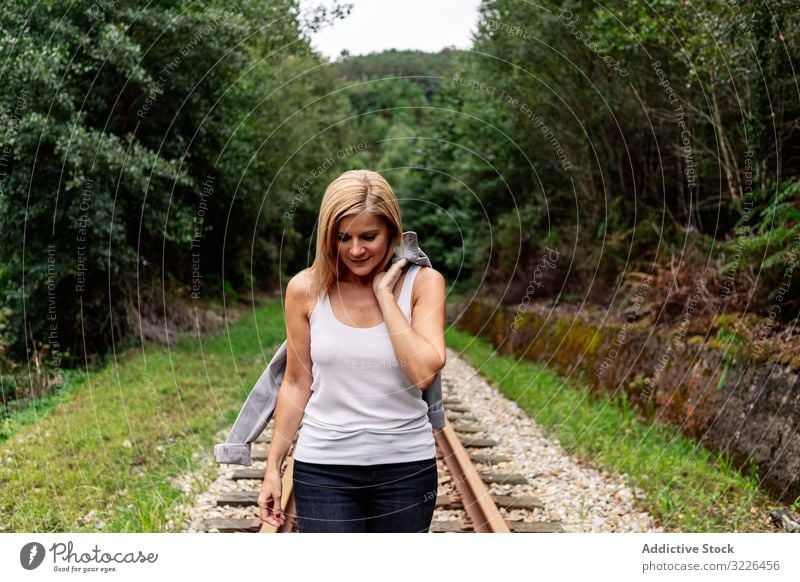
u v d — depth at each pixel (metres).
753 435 4.93
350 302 2.06
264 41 9.78
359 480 2.06
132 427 5.98
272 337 11.84
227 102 10.09
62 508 4.20
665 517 4.18
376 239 1.98
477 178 13.98
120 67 8.27
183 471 4.90
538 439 6.17
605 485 4.78
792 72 5.88
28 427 6.09
